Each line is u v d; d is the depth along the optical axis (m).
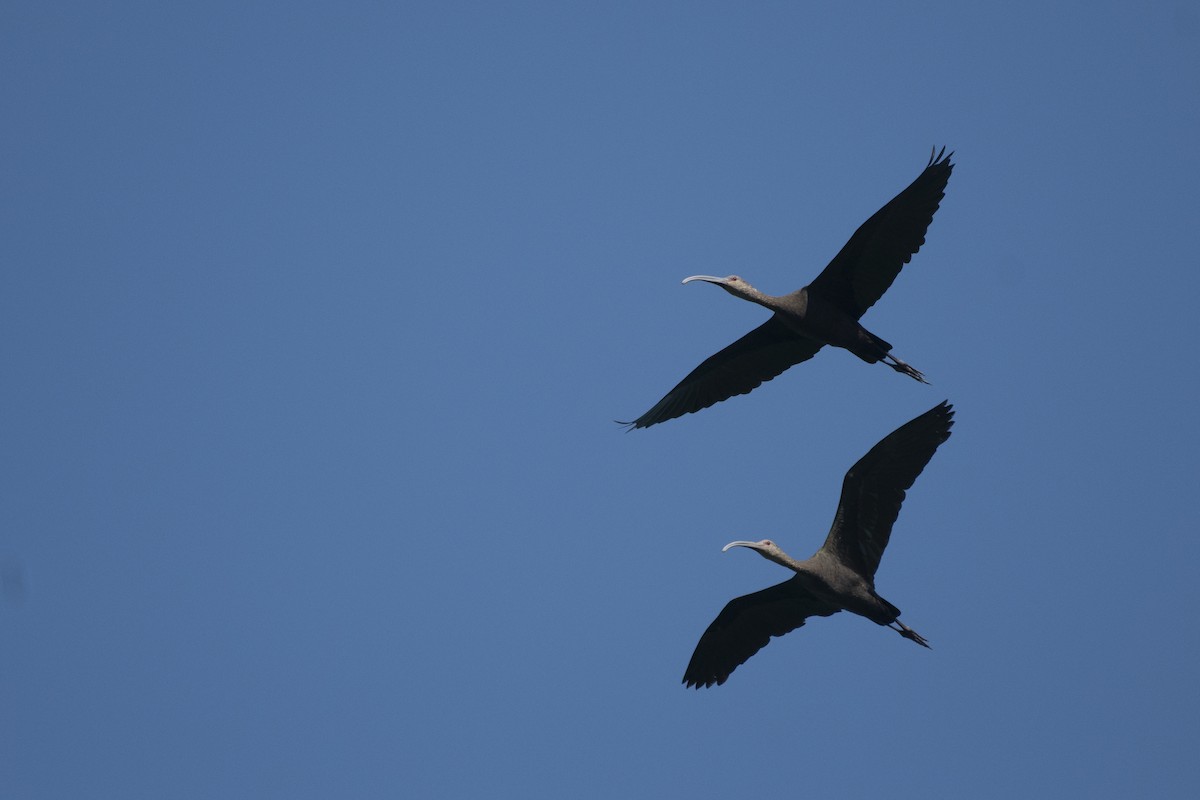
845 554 22.61
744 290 23.70
